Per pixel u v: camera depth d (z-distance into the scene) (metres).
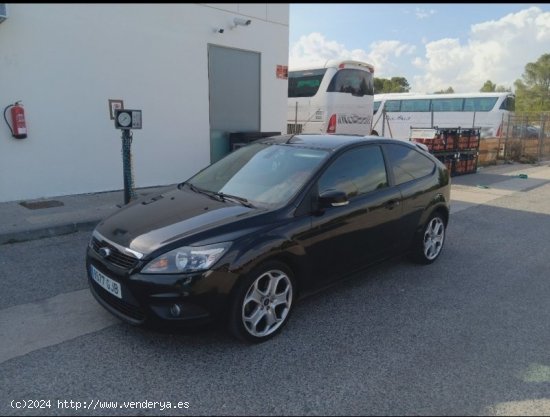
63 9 7.22
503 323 3.81
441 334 3.59
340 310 3.98
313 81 14.25
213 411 2.61
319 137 4.66
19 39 6.86
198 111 9.39
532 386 2.92
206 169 4.83
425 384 2.91
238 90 10.11
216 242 3.15
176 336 3.42
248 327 3.29
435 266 5.24
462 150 13.85
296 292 3.66
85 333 3.43
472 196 10.23
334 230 3.83
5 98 6.87
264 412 2.61
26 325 3.53
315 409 2.65
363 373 3.02
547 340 3.53
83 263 4.92
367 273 4.95
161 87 8.70
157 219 3.54
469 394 2.82
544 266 5.34
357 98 14.60
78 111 7.67
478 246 6.14
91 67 7.69
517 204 9.31
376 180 4.41
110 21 7.79
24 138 7.14
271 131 10.98
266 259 3.31
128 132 6.74
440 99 25.84
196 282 3.01
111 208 6.93
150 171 8.84
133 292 3.07
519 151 18.80
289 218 3.56
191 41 9.01
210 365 3.06
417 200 4.82
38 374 2.91
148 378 2.90
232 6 9.55
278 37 10.66
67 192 7.78
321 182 3.88
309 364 3.11
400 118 27.64
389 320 3.81
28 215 6.42
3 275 4.54
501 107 23.55
